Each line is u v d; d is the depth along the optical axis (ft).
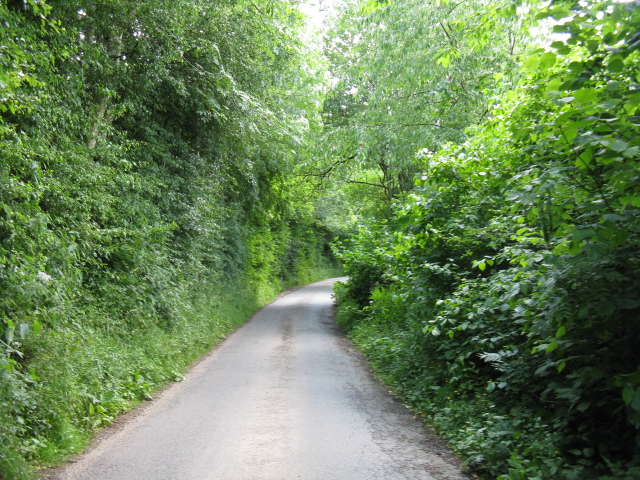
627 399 11.13
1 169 18.40
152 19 32.99
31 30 21.26
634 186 10.89
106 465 15.83
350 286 55.67
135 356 27.40
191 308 43.24
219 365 33.68
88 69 30.14
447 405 20.75
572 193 12.73
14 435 15.48
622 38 11.24
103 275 30.81
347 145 60.29
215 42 40.37
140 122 38.99
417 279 26.43
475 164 24.34
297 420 20.74
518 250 15.26
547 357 16.12
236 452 16.90
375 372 31.04
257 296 82.69
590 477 12.78
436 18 45.65
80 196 26.84
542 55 12.59
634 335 13.02
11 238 17.92
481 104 47.32
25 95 20.56
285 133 49.80
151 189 36.68
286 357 36.40
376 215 84.17
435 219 25.34
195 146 47.65
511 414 17.58
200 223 47.98
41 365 19.03
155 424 20.43
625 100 10.86
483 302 19.63
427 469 15.42
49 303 20.48
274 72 52.65
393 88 52.34
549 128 12.37
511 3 22.15
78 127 28.09
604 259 12.10
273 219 93.76
